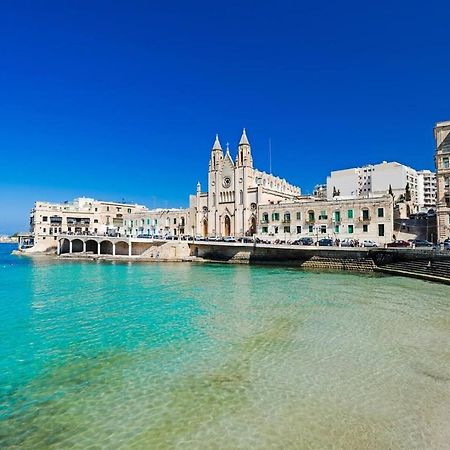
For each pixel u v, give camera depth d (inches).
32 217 5856.3
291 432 434.9
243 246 2977.4
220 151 4379.9
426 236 3038.9
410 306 1109.1
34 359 675.4
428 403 501.0
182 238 3565.5
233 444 413.1
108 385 562.9
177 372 609.0
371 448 404.5
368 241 2780.5
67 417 473.1
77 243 4468.5
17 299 1295.5
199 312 1057.5
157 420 464.1
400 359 660.7
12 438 428.5
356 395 523.8
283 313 1030.4
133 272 2317.9
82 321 959.0
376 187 5556.1
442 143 2635.3
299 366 629.3
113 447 410.6
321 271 2287.2
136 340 785.6
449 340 770.8
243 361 655.1
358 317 974.4
